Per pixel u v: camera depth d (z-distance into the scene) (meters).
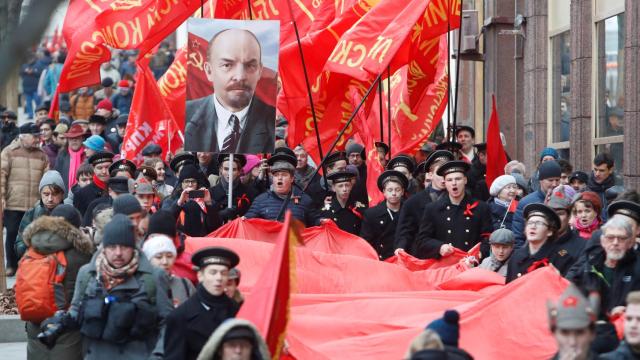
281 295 21.88
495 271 33.25
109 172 41.41
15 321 39.47
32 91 93.25
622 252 25.28
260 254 34.19
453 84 76.19
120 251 24.25
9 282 49.94
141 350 24.42
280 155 39.34
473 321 27.69
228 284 23.17
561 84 56.84
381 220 39.44
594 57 52.03
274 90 38.06
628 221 25.41
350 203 40.81
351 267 35.47
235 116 37.94
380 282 35.22
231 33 37.81
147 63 46.62
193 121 37.97
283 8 48.03
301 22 48.53
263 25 37.88
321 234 37.75
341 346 28.34
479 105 72.69
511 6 64.75
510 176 38.56
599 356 20.98
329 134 45.78
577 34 52.69
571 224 32.12
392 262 37.31
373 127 51.12
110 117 60.47
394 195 39.09
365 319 30.83
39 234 27.86
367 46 42.34
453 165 36.97
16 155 52.38
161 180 44.72
